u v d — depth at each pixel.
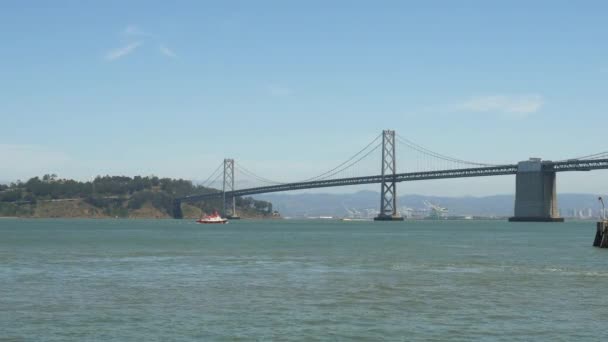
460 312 39.25
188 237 132.50
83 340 32.12
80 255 78.81
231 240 119.88
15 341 31.97
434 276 56.75
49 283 51.16
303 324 35.78
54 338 32.50
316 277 55.78
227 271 60.50
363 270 61.69
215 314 38.25
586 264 68.50
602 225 96.31
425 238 132.25
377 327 35.19
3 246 97.00
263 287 49.22
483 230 188.88
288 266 65.50
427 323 36.19
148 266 64.94
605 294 46.31
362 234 155.25
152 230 177.12
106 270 60.91
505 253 84.94
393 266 65.75
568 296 45.38
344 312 39.03
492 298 44.31
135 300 42.88
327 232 170.00
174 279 54.09
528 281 53.47
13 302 41.88
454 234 155.75
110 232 159.88
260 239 124.75
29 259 72.50
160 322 36.03
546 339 32.88
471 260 73.25
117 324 35.50
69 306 40.53
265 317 37.47
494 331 34.41
